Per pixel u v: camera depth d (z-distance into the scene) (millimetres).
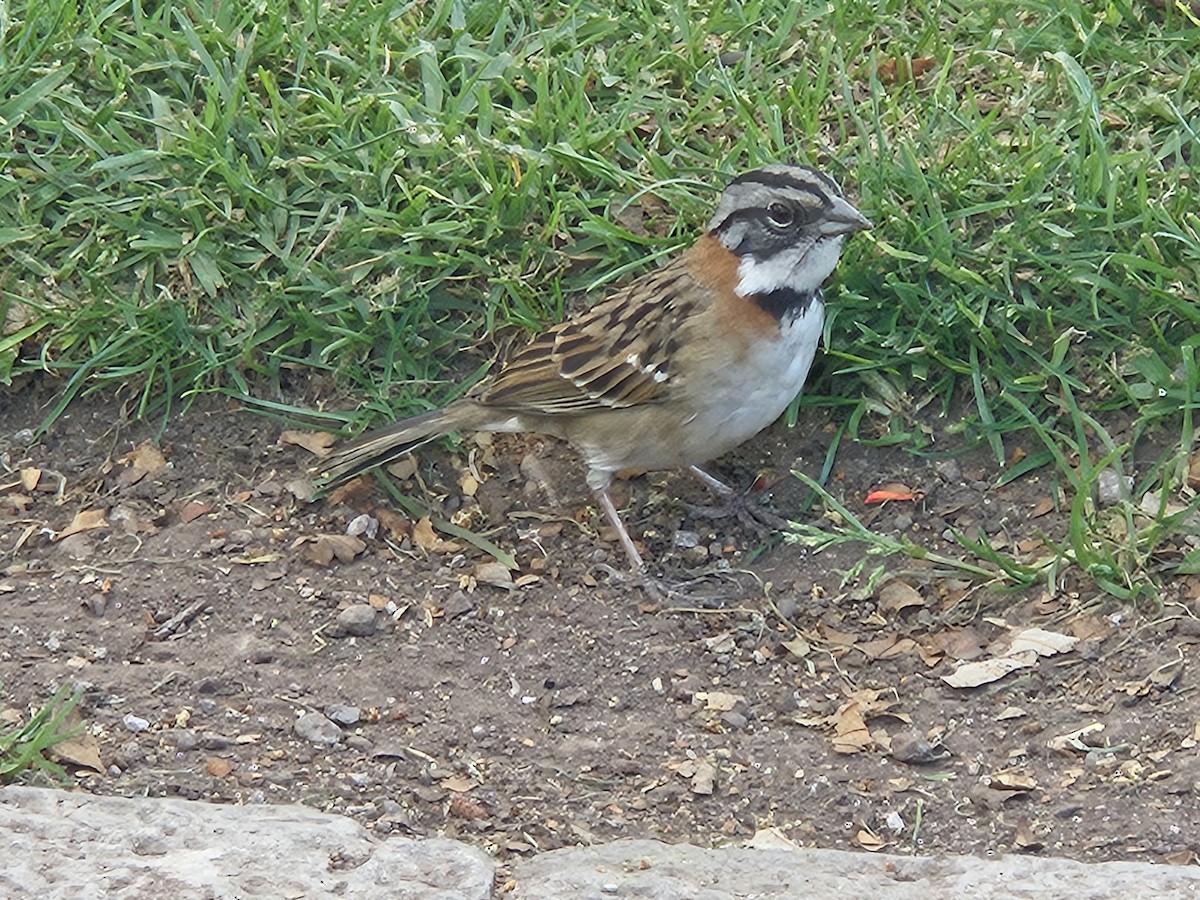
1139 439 833
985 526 829
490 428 841
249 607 818
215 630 812
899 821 761
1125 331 841
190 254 866
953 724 784
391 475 855
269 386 866
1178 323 839
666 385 823
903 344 847
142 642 808
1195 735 769
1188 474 820
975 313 842
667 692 798
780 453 855
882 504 837
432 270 865
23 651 803
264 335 862
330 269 864
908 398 849
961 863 740
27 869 737
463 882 736
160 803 756
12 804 755
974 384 839
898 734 783
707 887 735
